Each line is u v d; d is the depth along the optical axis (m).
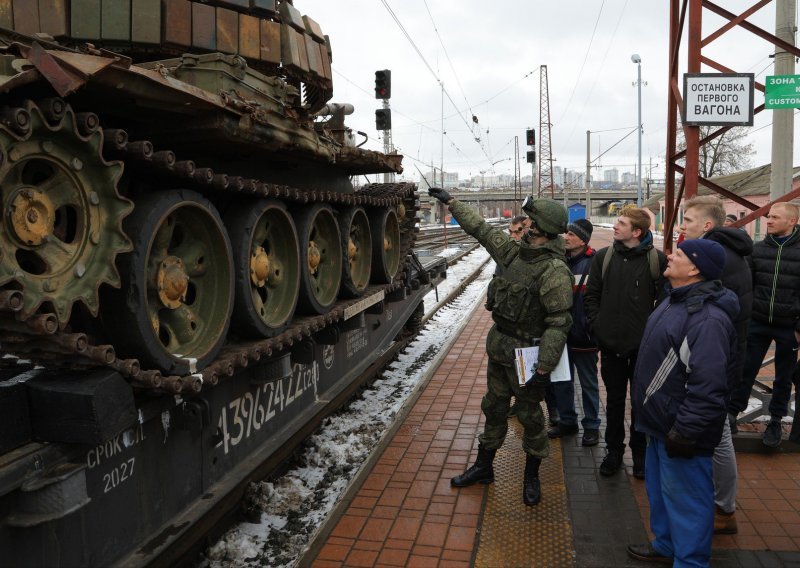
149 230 2.85
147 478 3.10
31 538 2.41
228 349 3.83
